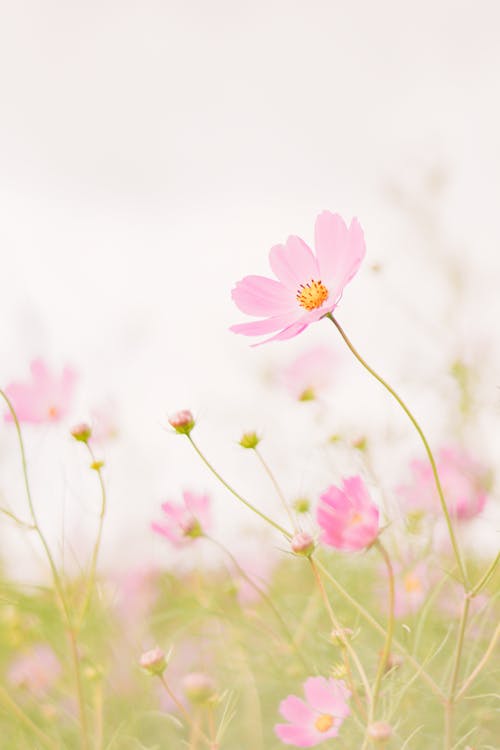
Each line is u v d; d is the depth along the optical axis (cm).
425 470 114
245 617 117
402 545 115
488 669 106
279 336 98
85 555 121
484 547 114
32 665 115
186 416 100
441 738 104
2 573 116
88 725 109
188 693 98
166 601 123
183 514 111
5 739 108
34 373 115
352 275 97
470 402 122
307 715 102
